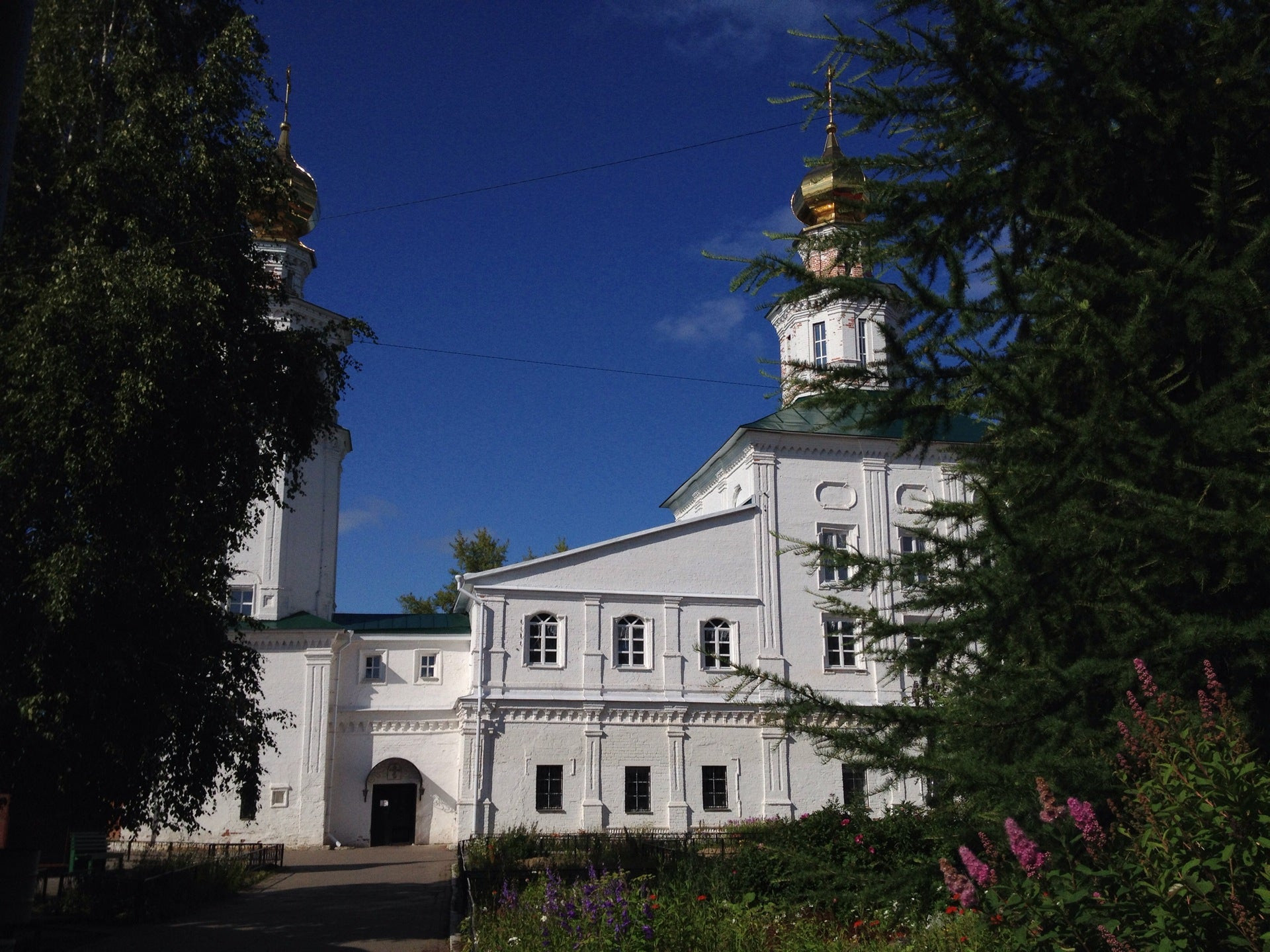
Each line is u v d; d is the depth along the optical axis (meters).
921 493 39.88
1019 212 8.98
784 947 9.97
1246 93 8.06
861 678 37.59
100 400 14.52
